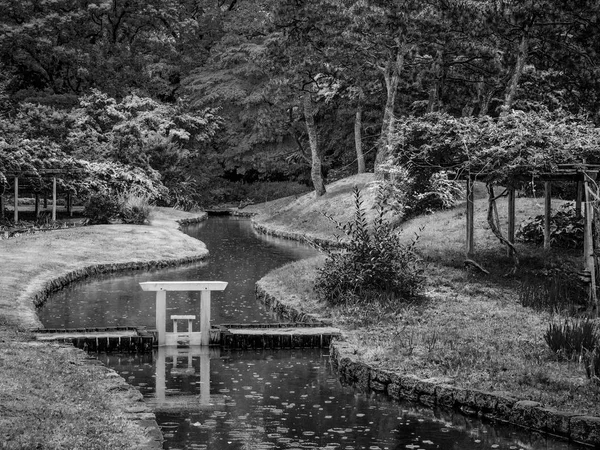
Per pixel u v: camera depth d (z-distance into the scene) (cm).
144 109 5856
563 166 2042
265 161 6419
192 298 2288
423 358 1414
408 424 1173
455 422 1186
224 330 1700
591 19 3148
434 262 2320
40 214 4381
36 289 2166
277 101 5078
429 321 1733
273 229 4400
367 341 1570
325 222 4147
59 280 2397
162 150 5544
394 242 2022
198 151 6309
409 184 3250
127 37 6731
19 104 5544
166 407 1238
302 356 1606
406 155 2253
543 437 1122
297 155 6159
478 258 2317
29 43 6062
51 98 5881
